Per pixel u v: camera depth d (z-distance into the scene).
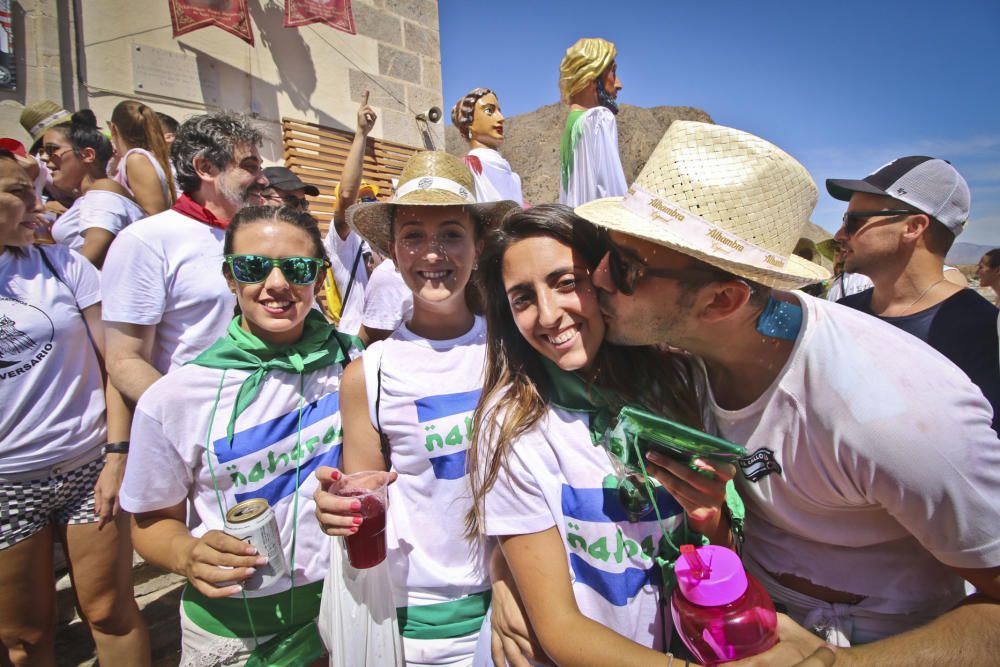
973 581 1.09
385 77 6.27
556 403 1.27
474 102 3.81
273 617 1.61
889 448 1.04
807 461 1.18
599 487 1.20
